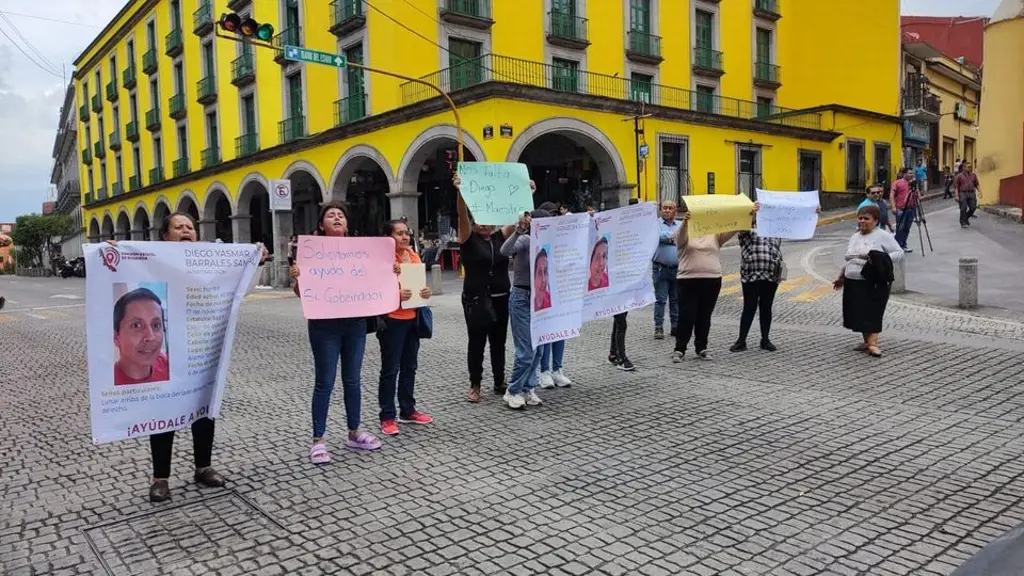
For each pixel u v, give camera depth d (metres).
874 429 5.19
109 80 44.19
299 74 27.34
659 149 24.12
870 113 33.19
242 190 31.19
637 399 6.28
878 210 7.71
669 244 9.09
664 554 3.36
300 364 8.58
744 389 6.50
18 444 5.59
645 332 9.94
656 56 26.31
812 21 33.12
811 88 33.34
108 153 45.81
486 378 7.39
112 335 3.89
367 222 29.42
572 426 5.53
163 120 37.47
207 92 32.81
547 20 23.50
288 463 4.85
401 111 21.64
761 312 8.23
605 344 9.06
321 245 4.77
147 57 37.94
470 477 4.46
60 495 4.40
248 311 15.23
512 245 6.13
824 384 6.56
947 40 46.44
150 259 4.01
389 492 4.25
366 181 27.64
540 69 23.27
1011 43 18.42
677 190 25.09
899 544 3.40
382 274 5.07
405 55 22.22
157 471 4.23
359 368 5.07
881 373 6.90
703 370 7.36
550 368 6.97
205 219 34.22
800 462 4.56
